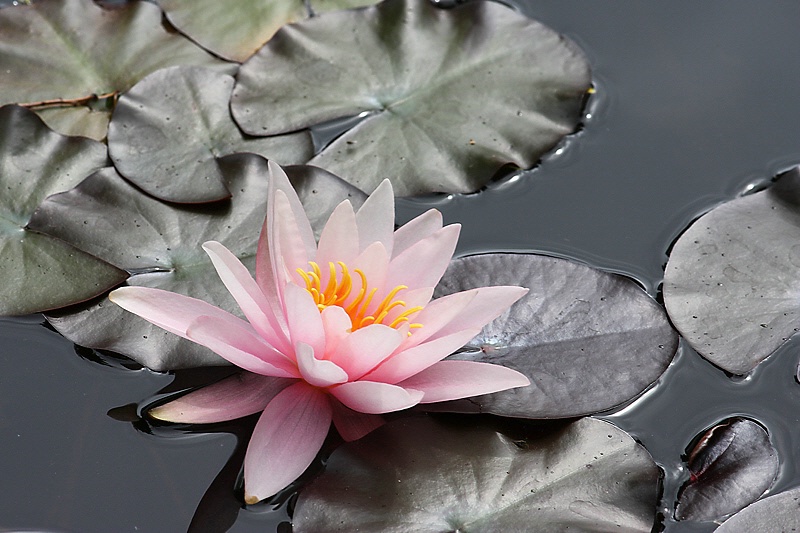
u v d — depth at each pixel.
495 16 1.66
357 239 1.54
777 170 1.63
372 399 1.53
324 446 1.54
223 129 1.62
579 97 1.64
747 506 1.53
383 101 1.63
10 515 1.53
